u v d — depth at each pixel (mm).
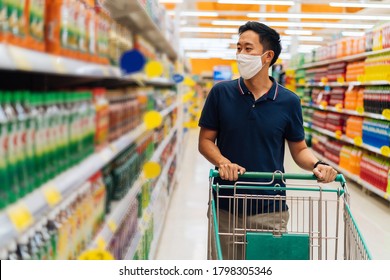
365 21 12477
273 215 2318
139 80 2689
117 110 2395
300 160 2455
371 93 6277
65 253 1498
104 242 1839
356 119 7086
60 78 2018
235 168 2104
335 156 8195
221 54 21578
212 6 14539
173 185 6203
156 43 5684
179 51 7609
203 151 2484
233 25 13109
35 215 1220
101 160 1898
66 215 1524
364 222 4988
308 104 10672
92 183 1895
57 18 1465
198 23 15344
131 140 2586
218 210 2182
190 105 12641
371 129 6277
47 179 1408
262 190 2369
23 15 1255
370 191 6293
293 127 2467
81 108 1736
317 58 9688
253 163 2393
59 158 1509
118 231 2334
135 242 2684
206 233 4527
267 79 2453
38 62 1218
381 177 5777
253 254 2105
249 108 2393
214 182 2414
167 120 5531
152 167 1881
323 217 4891
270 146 2402
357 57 7031
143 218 3139
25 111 1263
